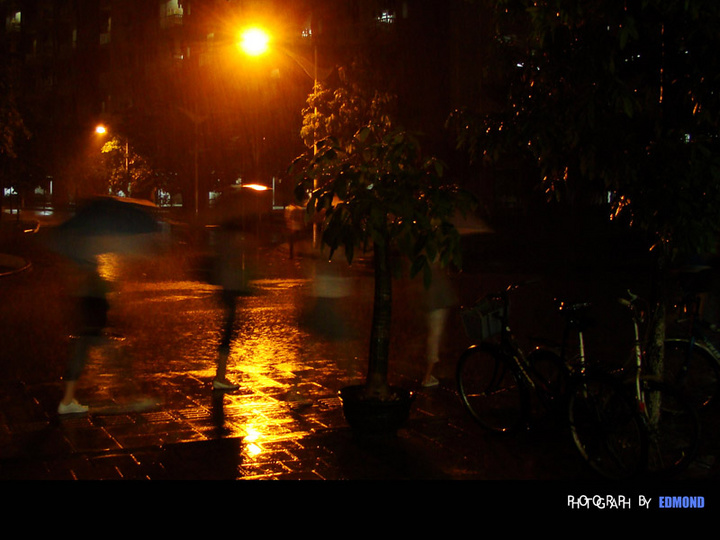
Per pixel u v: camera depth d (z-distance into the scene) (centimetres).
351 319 1309
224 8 5288
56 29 7869
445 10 3691
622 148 557
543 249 2667
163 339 1121
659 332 594
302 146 3669
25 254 2677
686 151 522
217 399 767
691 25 527
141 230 718
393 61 3506
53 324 1234
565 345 609
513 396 760
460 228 962
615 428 536
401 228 564
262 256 2702
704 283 746
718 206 519
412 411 716
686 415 661
